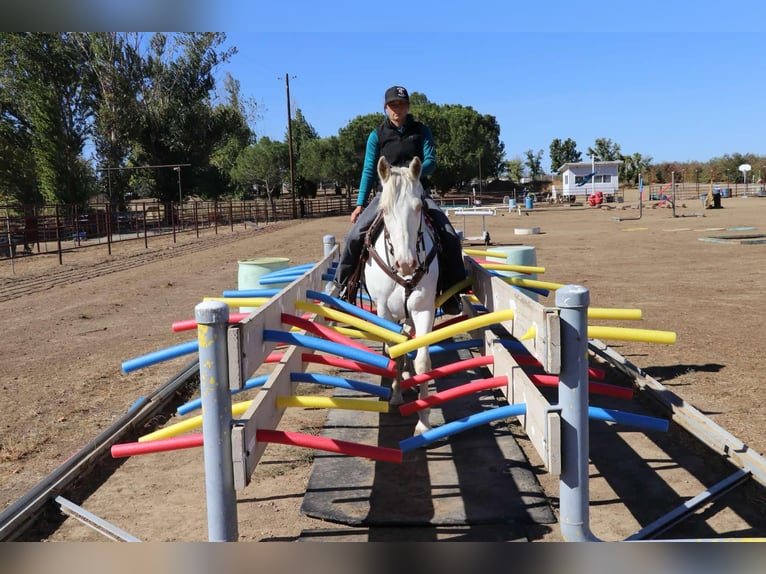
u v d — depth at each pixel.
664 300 10.50
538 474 4.30
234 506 2.81
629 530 3.53
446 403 5.62
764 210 35.75
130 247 24.69
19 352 8.17
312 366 7.15
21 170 36.41
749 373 6.29
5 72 40.00
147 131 45.78
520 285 5.32
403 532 3.52
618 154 92.12
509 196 65.88
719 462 4.36
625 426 5.09
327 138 57.84
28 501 3.81
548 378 3.81
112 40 42.81
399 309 4.65
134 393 6.26
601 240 21.72
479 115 69.81
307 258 18.69
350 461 4.47
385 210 4.20
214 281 14.51
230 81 60.88
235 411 3.69
